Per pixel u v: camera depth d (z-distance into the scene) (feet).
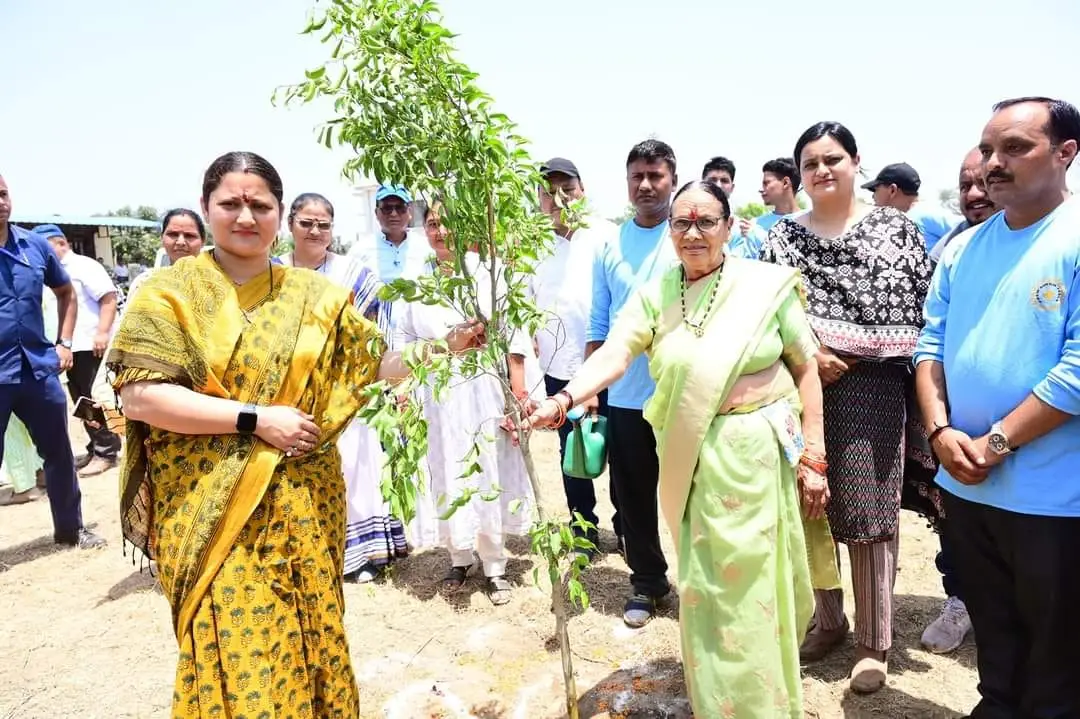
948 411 8.55
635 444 11.87
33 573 15.42
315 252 14.10
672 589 13.44
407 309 14.11
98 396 28.86
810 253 10.00
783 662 8.46
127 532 7.68
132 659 11.84
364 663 11.57
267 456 7.22
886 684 10.28
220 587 6.98
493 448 13.62
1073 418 7.30
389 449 7.41
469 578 14.69
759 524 8.23
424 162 7.25
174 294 7.28
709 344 8.52
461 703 10.25
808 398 9.02
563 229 16.48
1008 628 8.18
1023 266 7.58
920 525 16.57
